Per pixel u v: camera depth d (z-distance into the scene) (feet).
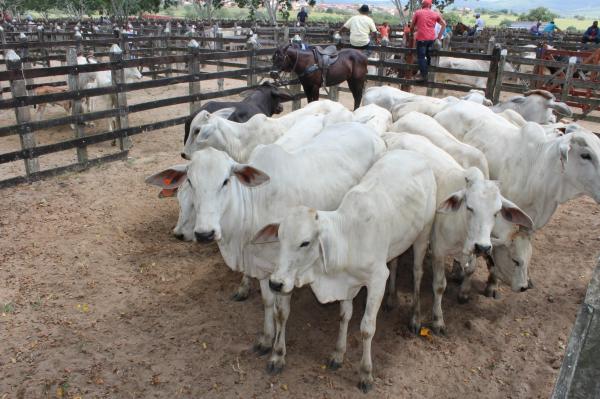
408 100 25.84
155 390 12.92
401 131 19.58
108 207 22.90
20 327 14.90
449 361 14.24
